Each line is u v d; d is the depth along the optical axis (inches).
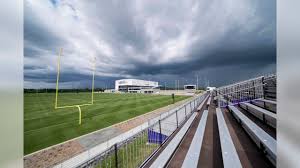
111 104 1072.2
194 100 448.1
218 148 144.3
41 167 255.4
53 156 295.0
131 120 572.4
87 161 85.9
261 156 117.4
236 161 104.7
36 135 410.6
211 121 251.6
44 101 1323.8
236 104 322.3
